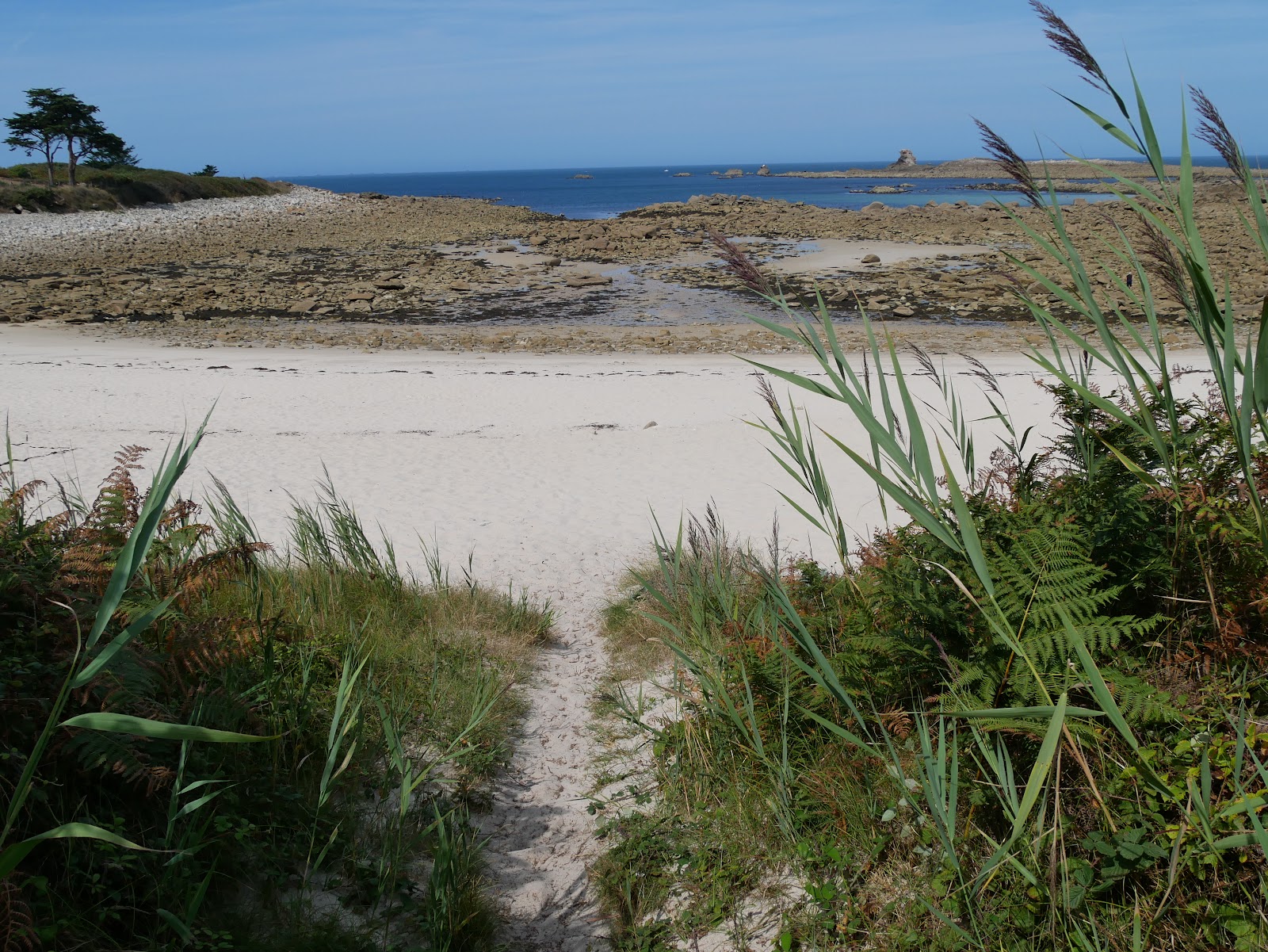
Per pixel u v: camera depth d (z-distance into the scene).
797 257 40.84
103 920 2.59
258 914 2.91
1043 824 2.60
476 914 3.08
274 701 3.87
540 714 5.12
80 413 14.23
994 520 3.38
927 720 3.14
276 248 44.81
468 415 15.05
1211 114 1.86
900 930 2.70
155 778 2.75
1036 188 2.24
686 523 9.45
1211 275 1.83
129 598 3.31
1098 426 3.56
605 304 30.78
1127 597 3.21
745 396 16.12
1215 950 2.21
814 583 4.48
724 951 2.95
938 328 25.25
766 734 3.73
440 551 8.70
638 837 3.59
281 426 13.88
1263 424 1.80
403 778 3.29
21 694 2.71
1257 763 2.11
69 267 37.31
